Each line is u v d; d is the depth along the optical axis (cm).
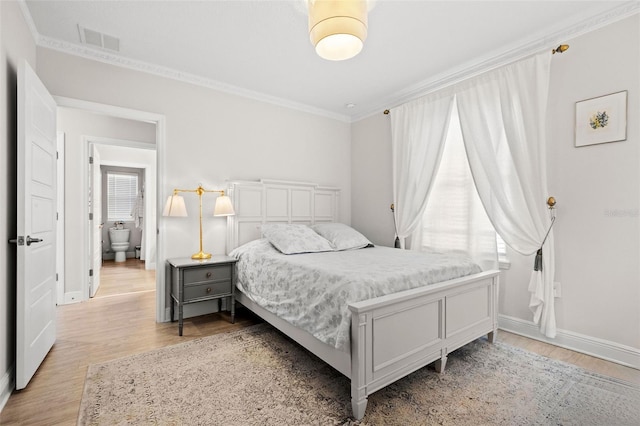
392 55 285
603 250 225
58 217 364
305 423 158
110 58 285
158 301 307
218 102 346
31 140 193
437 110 325
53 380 197
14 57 200
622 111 216
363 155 438
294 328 222
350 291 175
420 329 193
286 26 243
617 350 218
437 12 224
